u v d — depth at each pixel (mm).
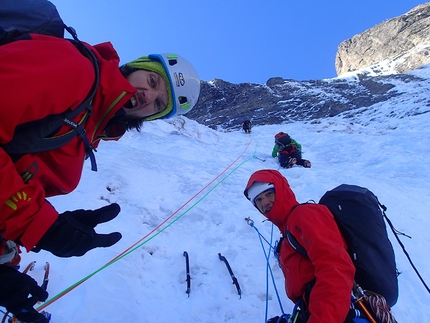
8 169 1255
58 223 1414
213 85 47438
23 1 1601
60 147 1517
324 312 2166
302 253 2588
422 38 80375
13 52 1321
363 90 40562
